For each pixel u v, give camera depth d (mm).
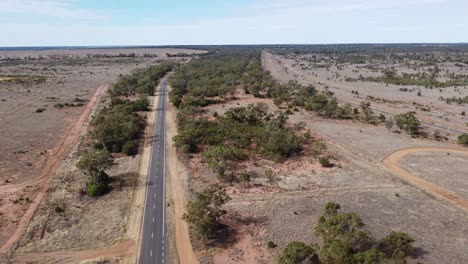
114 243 67500
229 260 62250
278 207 80625
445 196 86312
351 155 115312
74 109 182250
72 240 68312
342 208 79875
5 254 63562
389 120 150000
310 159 111750
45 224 73625
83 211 79375
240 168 103938
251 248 65562
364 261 53125
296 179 96625
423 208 80062
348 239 60438
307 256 56375
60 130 143500
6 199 83938
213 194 74312
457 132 142750
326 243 59719
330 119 163500
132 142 119688
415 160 110250
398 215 76750
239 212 78438
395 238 61969
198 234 67250
